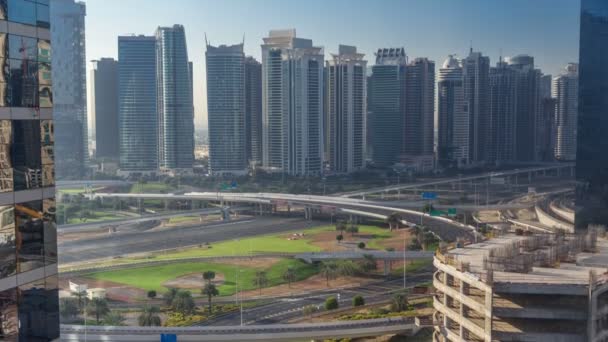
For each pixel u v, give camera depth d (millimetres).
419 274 187125
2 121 48656
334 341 127875
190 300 167375
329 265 199125
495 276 82375
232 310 168250
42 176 53031
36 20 52375
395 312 141375
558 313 76125
